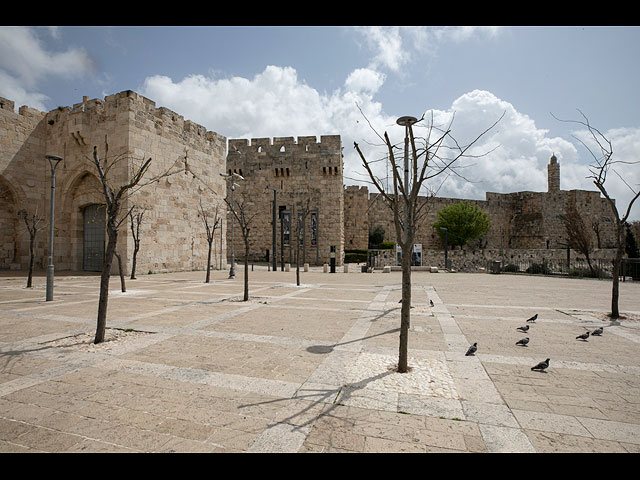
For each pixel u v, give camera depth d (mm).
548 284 18922
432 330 7840
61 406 4051
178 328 7891
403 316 5230
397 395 4367
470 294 14383
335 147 42562
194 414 3873
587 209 61031
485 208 61656
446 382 4781
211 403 4141
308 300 12422
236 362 5590
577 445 3277
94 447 3246
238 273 26469
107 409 3986
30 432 3502
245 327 8039
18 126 23969
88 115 23656
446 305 11367
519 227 61750
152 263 24000
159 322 8516
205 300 12297
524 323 8609
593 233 60156
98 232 24359
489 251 45344
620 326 8336
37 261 24562
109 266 6801
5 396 4309
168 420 3742
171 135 25828
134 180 7117
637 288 17281
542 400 4242
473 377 4980
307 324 8406
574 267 27266
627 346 6594
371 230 53969
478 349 6363
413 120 12523
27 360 5617
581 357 5918
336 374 5078
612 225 62531
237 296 13422
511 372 5188
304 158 43219
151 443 3311
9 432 3502
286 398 4277
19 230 23797
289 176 43562
